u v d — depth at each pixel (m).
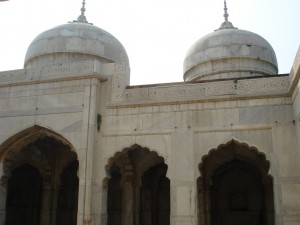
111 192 11.92
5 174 8.97
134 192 10.18
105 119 8.41
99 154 8.24
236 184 11.56
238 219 11.27
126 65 8.81
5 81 9.20
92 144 8.12
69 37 10.71
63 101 8.59
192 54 12.16
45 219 10.88
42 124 8.60
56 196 11.15
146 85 8.41
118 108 8.40
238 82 7.87
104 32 11.36
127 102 8.31
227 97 7.75
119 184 11.90
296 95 6.93
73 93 8.56
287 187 7.11
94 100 8.38
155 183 11.93
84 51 10.55
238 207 11.40
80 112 8.38
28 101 8.88
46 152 11.09
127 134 8.19
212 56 11.58
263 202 11.12
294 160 7.20
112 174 12.03
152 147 7.98
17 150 9.18
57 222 11.63
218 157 10.12
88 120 8.24
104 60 10.79
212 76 11.54
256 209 11.20
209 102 7.89
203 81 8.08
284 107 7.51
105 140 8.30
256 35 12.13
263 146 7.44
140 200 11.41
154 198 11.81
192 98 7.94
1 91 9.16
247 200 11.38
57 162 11.34
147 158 10.24
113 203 11.80
